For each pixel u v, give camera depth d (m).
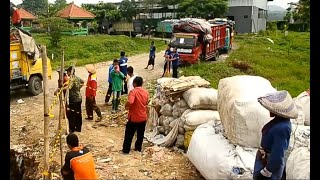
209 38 24.58
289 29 60.41
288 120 5.32
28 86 15.02
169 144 8.99
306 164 5.59
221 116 7.37
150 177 7.44
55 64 26.06
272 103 5.29
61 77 7.96
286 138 5.27
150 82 18.91
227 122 6.94
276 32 52.62
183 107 9.05
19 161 8.16
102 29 57.34
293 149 6.28
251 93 6.85
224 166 6.48
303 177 5.47
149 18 57.97
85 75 21.34
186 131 8.51
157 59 29.22
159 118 9.77
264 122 6.49
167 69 19.73
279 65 25.28
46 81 6.60
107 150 8.87
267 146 5.38
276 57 29.12
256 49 33.91
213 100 8.63
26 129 10.59
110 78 13.26
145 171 7.69
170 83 9.37
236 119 6.65
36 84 15.27
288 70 23.44
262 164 5.52
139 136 8.64
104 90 16.72
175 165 7.99
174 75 19.27
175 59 19.06
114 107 12.38
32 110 12.95
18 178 8.05
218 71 22.09
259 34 52.12
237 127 6.66
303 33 51.62
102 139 9.64
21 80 14.70
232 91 7.06
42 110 12.94
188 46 23.27
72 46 35.28
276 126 5.29
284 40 42.41
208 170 6.76
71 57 31.72
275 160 5.23
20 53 14.38
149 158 8.38
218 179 6.57
